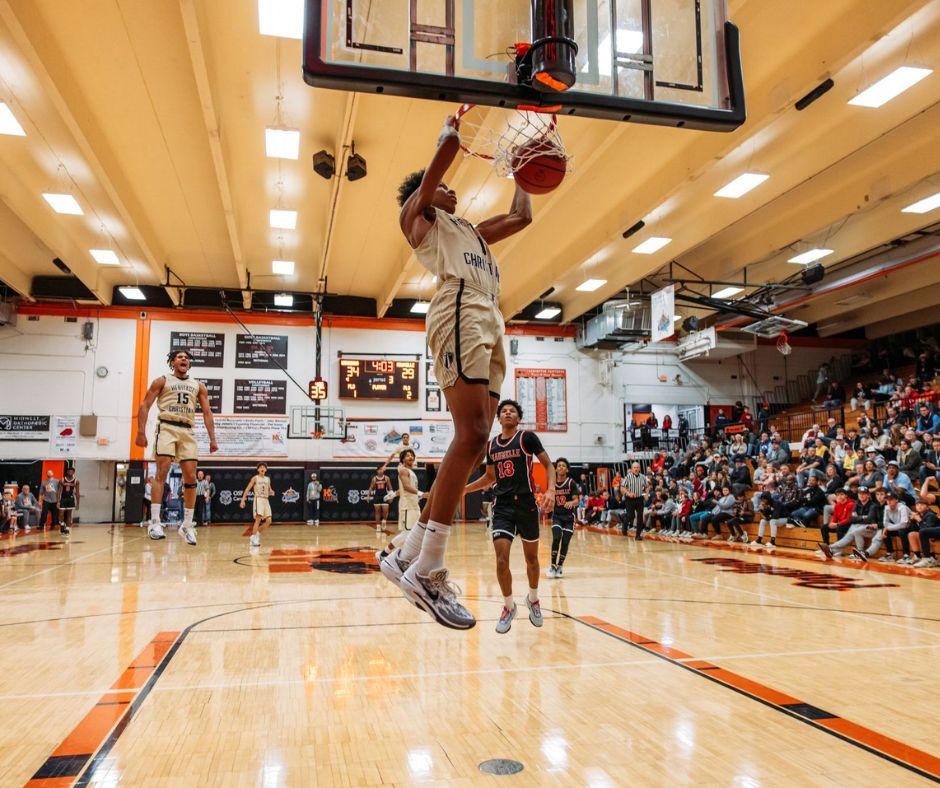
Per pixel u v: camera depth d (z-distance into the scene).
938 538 9.55
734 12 8.48
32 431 18.67
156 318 19.70
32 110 10.77
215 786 2.17
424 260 2.38
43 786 2.16
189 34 8.32
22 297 18.80
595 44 2.48
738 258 16.36
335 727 2.73
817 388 22.14
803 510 12.51
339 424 19.97
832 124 10.90
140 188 13.62
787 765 2.36
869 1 8.12
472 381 2.16
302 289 20.20
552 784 2.19
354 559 9.68
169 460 7.97
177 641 4.32
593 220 14.79
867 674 3.60
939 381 18.06
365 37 2.31
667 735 2.65
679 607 5.80
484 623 5.01
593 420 21.94
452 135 2.25
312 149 12.25
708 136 10.95
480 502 21.28
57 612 5.34
